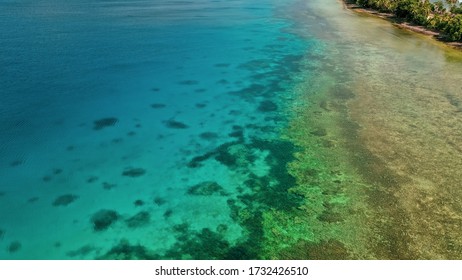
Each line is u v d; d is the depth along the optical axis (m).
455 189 15.29
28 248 12.95
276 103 23.48
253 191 15.52
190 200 15.09
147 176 16.62
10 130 19.97
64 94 24.34
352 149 18.25
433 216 13.84
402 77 27.91
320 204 14.66
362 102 23.45
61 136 19.61
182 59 31.50
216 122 21.25
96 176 16.62
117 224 13.94
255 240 13.09
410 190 15.24
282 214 14.21
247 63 30.84
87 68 28.75
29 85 25.41
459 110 22.45
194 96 24.56
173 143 19.17
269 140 19.31
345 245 12.73
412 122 20.86
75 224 13.95
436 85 26.41
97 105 23.03
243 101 23.84
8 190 15.66
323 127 20.42
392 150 18.11
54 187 15.91
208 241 13.10
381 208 14.30
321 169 16.80
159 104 23.36
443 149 18.20
